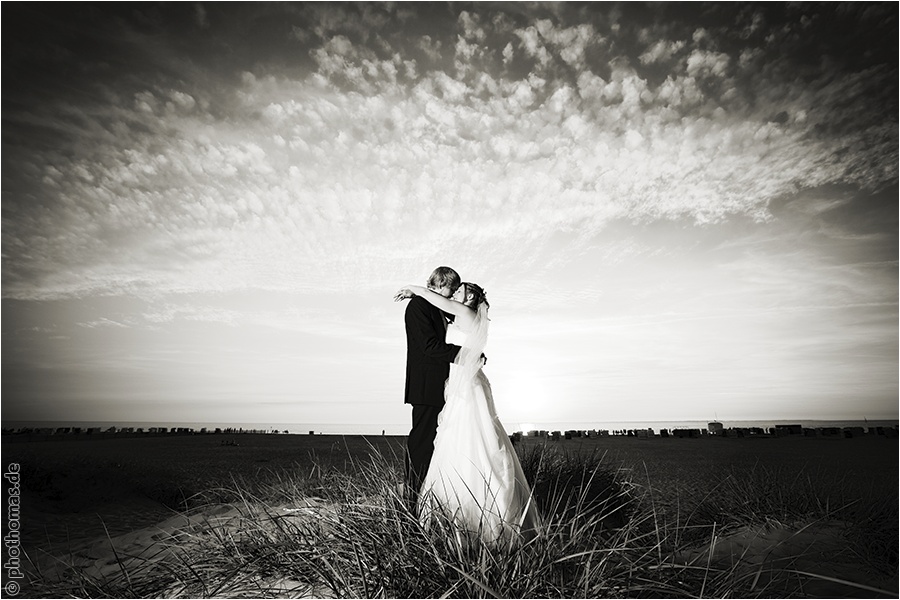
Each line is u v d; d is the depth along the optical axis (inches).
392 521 102.0
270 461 397.1
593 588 85.4
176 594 99.0
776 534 136.9
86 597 102.0
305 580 96.7
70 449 536.4
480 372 129.4
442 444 120.4
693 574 100.7
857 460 374.3
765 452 456.8
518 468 120.2
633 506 147.6
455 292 139.3
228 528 125.4
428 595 85.5
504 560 88.2
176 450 535.5
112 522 206.1
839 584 103.9
